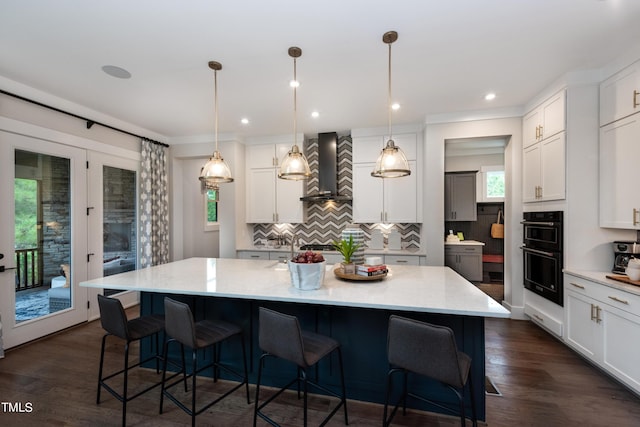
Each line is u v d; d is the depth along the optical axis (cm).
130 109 358
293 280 204
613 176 253
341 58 245
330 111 369
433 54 240
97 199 372
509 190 372
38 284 311
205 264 303
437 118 382
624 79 243
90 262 363
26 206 299
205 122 409
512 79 285
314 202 502
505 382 231
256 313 232
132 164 423
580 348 258
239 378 237
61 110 325
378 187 437
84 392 222
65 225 337
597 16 193
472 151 573
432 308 160
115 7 183
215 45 225
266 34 212
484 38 218
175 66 256
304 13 190
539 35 214
